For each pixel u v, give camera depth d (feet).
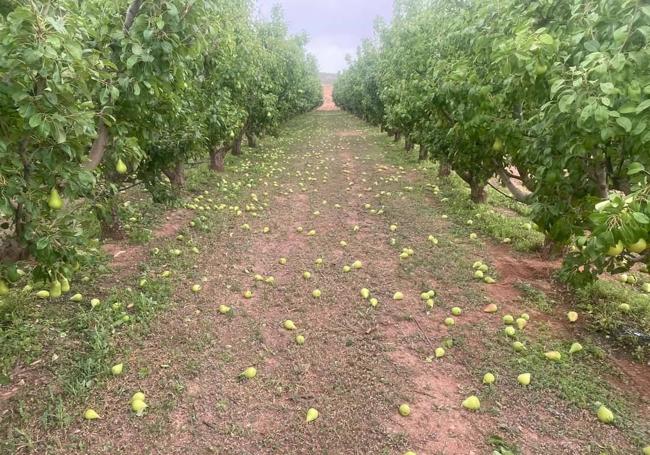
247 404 14.35
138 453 12.33
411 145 70.85
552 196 16.49
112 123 14.17
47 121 8.96
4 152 9.07
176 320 19.08
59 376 15.02
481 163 27.14
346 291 22.15
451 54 29.60
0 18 8.63
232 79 44.73
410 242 28.89
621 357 16.70
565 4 14.79
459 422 13.48
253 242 29.17
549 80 12.85
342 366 16.29
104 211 17.25
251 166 57.31
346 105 189.26
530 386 14.96
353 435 13.03
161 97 17.02
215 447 12.58
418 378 15.57
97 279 22.34
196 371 15.75
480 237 29.94
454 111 23.18
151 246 27.40
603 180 14.46
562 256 25.70
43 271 11.93
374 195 42.09
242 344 17.66
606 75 9.89
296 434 13.09
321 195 42.50
